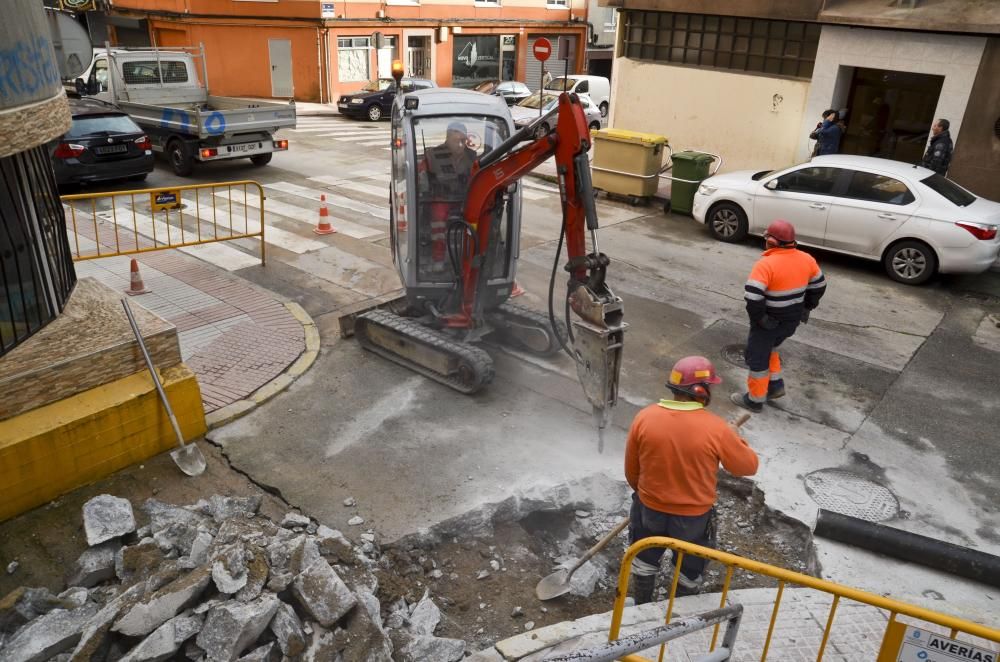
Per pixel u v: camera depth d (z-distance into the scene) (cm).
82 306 621
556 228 1277
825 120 1331
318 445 635
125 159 1362
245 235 1020
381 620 433
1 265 527
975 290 1058
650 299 982
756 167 1545
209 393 701
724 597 368
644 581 461
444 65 3061
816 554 521
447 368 723
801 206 1133
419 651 414
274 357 774
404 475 596
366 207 1338
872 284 1070
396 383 741
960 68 1245
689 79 1577
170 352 613
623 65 1662
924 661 328
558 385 749
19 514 527
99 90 1902
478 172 662
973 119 1253
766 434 682
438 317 759
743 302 984
